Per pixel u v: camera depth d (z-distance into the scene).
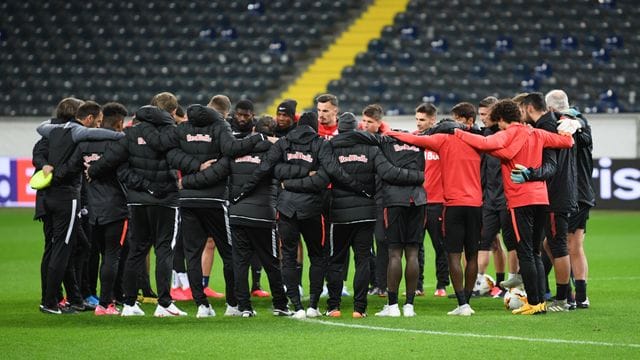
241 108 33.62
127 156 31.17
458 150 31.28
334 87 92.00
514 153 30.86
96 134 31.77
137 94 92.31
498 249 37.44
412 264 31.34
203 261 38.06
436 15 98.31
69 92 92.94
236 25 98.81
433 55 94.50
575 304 33.16
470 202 31.34
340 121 30.78
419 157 31.09
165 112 31.38
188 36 98.06
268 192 30.97
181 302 36.44
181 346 25.62
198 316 31.34
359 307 31.06
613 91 89.44
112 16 99.44
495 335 27.22
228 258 31.94
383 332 27.83
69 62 95.81
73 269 33.47
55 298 32.75
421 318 30.75
